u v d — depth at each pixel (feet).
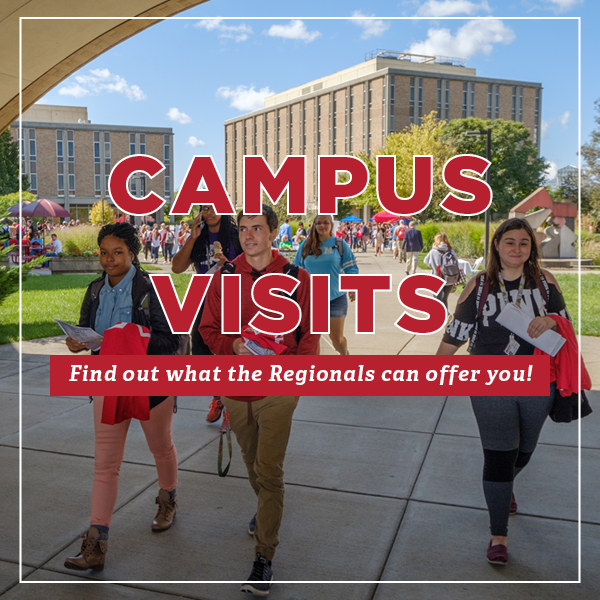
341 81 261.65
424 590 9.14
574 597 8.95
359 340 28.14
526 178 152.35
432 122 132.57
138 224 117.08
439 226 87.40
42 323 34.24
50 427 16.56
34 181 219.00
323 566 9.82
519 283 9.59
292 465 13.92
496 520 9.86
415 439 15.57
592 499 12.10
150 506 11.95
